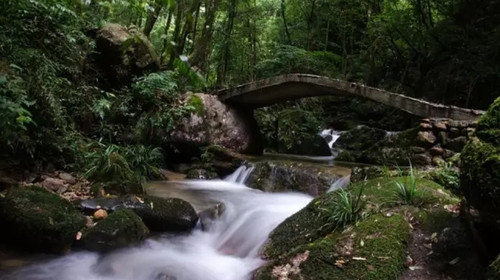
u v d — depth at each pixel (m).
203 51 11.51
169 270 3.90
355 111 14.00
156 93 8.27
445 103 10.93
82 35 7.24
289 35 15.62
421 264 3.17
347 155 8.65
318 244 3.43
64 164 5.88
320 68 13.52
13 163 5.20
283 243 3.99
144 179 6.77
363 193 4.18
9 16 5.46
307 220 4.14
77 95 7.00
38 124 5.43
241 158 7.90
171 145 8.23
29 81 5.19
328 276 3.06
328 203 4.20
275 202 5.77
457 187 4.29
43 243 3.99
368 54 14.08
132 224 4.37
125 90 8.31
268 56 14.34
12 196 4.18
